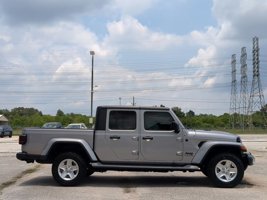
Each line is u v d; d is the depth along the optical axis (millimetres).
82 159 12094
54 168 12047
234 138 12227
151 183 12688
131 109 12289
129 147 12125
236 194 10789
